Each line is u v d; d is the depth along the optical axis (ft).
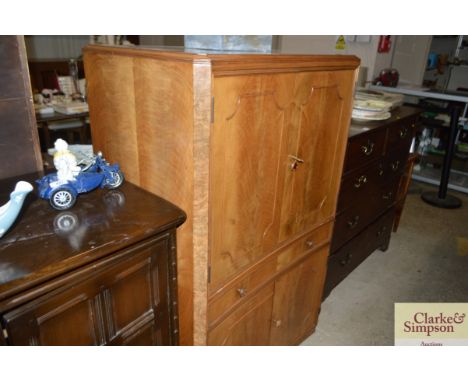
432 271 7.94
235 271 3.69
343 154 4.66
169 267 2.87
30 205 2.77
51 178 2.79
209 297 3.44
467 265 8.19
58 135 9.77
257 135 3.25
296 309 5.18
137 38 11.42
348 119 4.45
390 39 11.14
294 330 5.40
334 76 3.91
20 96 3.11
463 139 12.30
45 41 11.37
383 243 8.38
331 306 6.75
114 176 3.11
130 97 3.19
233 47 4.13
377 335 6.07
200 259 3.19
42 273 2.05
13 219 2.32
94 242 2.35
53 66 10.53
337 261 6.32
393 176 7.29
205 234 3.10
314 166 4.24
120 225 2.57
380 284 7.45
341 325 6.28
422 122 11.64
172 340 3.17
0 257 2.15
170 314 3.04
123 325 2.67
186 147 2.84
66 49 11.96
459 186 12.07
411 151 8.60
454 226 9.89
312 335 6.01
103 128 3.66
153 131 3.09
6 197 2.84
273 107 3.28
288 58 3.18
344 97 4.21
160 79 2.84
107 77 3.36
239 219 3.47
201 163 2.82
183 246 3.25
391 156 6.75
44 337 2.22
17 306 2.03
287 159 3.74
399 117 6.47
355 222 6.34
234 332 4.08
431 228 9.77
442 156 12.78
